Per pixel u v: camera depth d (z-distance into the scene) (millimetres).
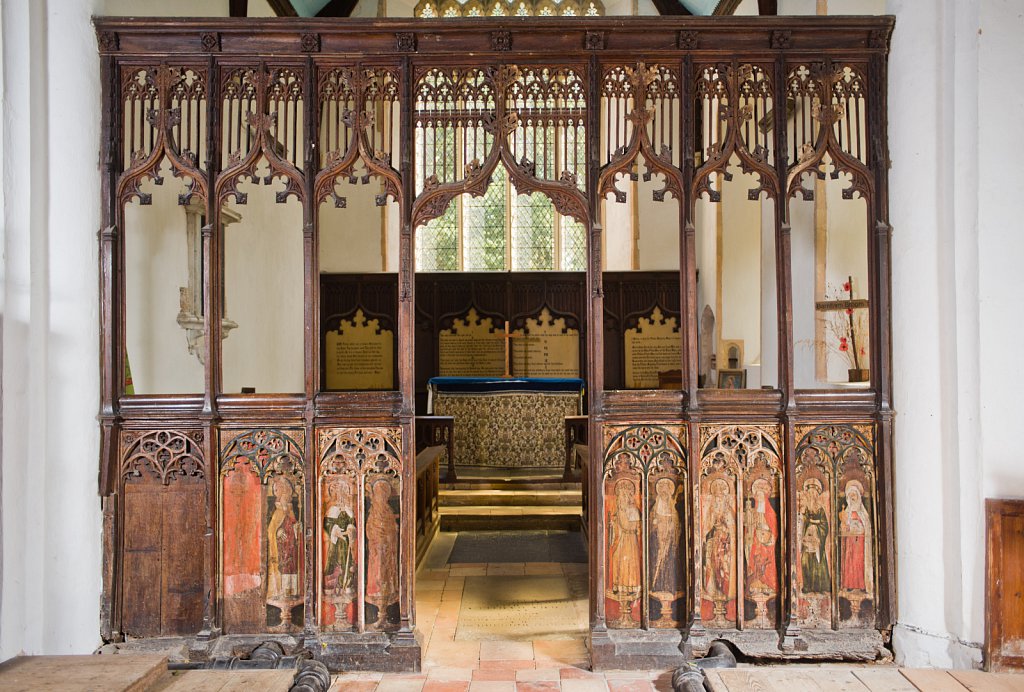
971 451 3828
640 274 11477
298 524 4219
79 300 3998
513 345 11383
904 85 4129
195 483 4184
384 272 11516
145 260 5445
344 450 4203
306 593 4137
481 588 5500
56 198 3943
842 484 4238
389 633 4180
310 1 10133
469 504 7930
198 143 4203
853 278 6309
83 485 4000
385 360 11344
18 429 3707
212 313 4164
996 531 3648
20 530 3715
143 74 4215
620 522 4238
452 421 8398
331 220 11570
